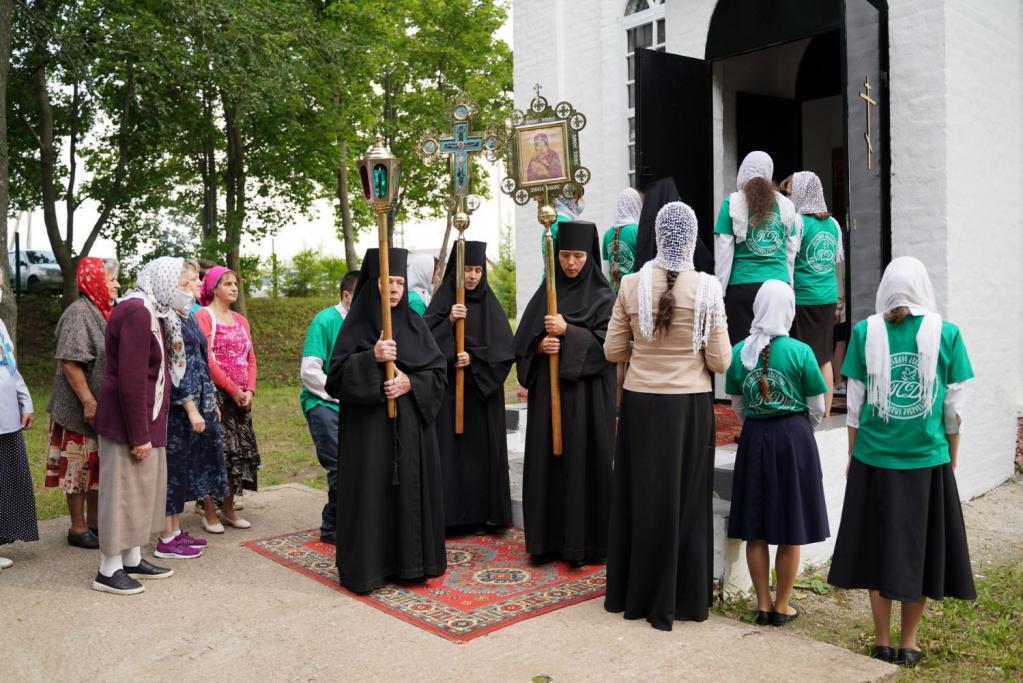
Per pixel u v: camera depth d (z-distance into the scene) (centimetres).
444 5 2236
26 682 385
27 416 571
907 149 716
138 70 1575
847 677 385
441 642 423
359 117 1988
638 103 803
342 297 611
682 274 451
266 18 1620
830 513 604
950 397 427
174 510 564
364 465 493
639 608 451
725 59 866
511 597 487
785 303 461
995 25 756
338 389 498
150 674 391
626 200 666
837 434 613
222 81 1592
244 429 634
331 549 584
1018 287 802
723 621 456
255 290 2709
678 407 445
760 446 466
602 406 545
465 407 615
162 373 512
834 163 1023
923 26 703
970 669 439
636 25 927
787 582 479
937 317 425
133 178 1803
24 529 550
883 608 439
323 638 430
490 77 2300
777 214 572
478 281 624
